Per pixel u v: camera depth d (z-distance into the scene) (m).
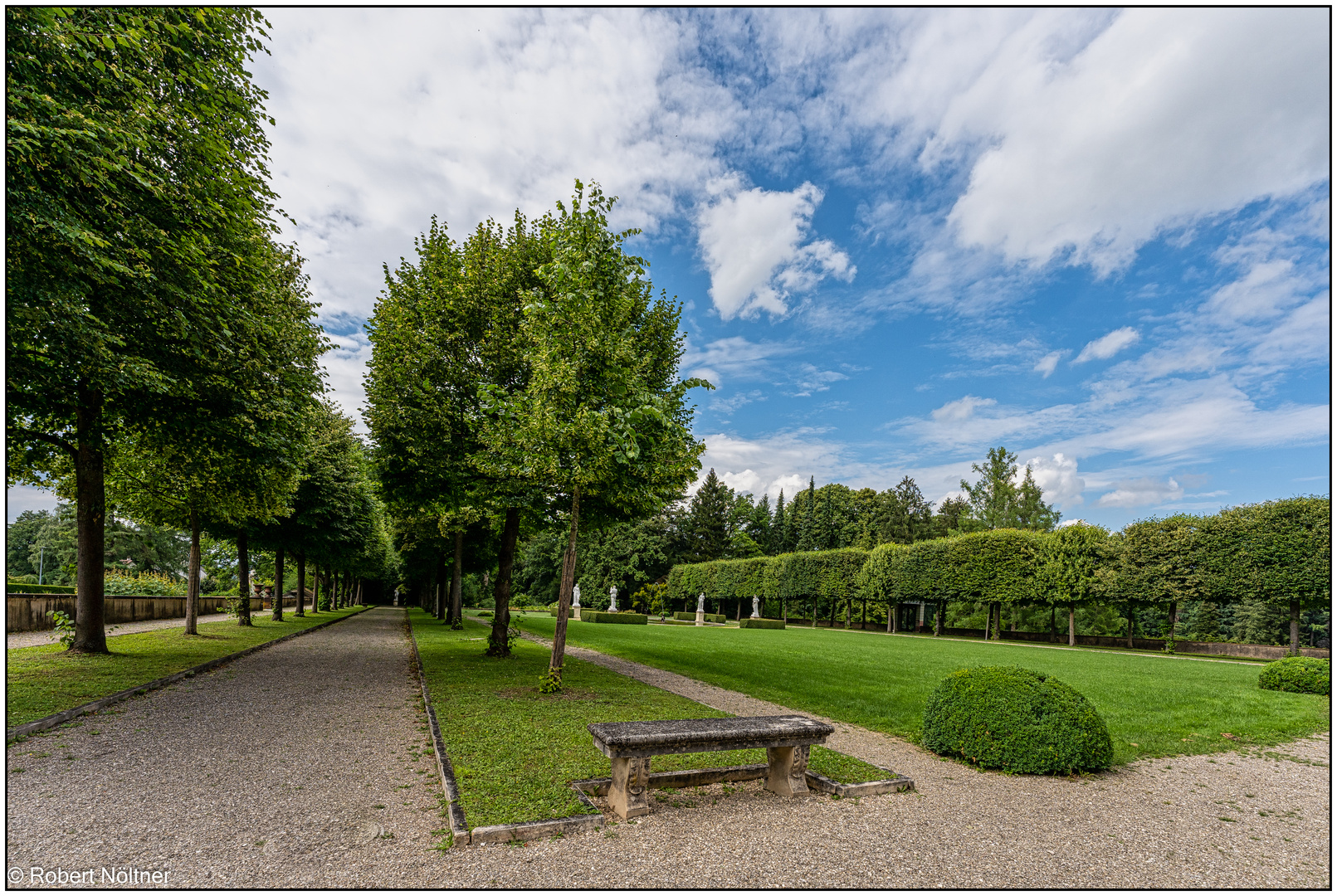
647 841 4.27
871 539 63.81
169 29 7.98
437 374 12.23
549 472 8.97
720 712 8.52
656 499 10.52
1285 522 24.52
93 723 7.07
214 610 31.64
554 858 3.96
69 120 6.28
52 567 51.94
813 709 9.61
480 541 27.23
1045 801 5.49
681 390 10.41
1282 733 8.76
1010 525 49.62
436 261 12.95
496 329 12.24
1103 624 40.69
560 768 5.60
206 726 7.13
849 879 3.79
